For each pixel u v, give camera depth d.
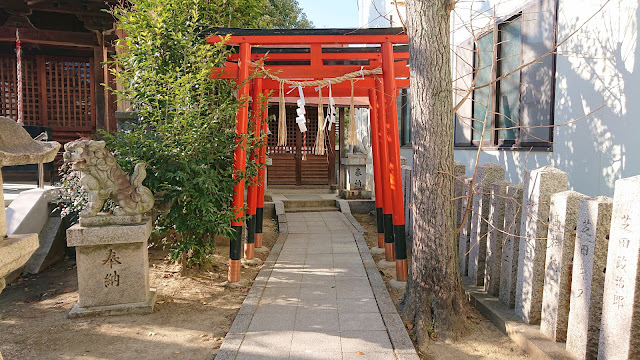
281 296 4.91
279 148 13.82
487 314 4.30
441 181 4.18
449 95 4.25
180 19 5.33
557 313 3.45
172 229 5.87
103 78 10.57
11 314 4.66
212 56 5.47
